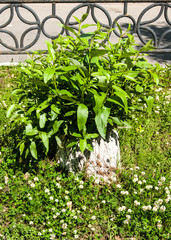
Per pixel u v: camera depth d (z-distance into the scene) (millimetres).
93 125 3318
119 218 3045
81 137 3127
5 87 5020
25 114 3393
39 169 3475
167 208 3107
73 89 3096
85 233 2947
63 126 3250
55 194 3148
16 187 3213
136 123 4266
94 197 3188
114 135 3537
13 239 2785
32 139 3227
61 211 2990
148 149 3963
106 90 3098
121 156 3770
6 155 3664
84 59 3252
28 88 3420
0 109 4363
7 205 3115
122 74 3051
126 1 5621
